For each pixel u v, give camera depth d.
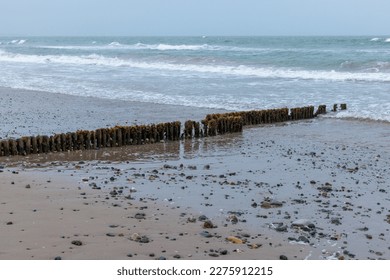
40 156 13.48
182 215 8.60
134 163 12.79
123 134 15.15
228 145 15.38
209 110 21.34
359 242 7.57
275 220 8.48
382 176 11.63
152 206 9.06
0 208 8.63
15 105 22.66
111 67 43.97
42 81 33.06
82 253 6.71
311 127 18.64
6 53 64.19
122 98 24.92
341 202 9.63
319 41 91.00
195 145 15.40
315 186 10.74
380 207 9.34
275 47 71.44
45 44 119.06
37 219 8.08
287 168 12.34
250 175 11.62
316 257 6.91
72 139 14.30
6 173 11.38
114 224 7.98
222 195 9.91
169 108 21.86
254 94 25.77
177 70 39.50
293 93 25.92
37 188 10.06
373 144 15.35
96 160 13.10
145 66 43.75
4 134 16.09
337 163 12.94
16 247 6.86
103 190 10.05
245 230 7.95
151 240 7.30
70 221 8.03
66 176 11.20
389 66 35.53
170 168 12.26
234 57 45.12
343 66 36.97
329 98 24.19
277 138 16.53
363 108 21.56
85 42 133.38
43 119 19.05
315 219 8.61
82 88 29.11
